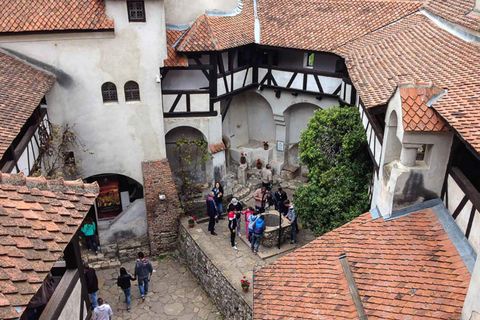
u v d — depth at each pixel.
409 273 9.16
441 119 9.97
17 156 14.09
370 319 8.52
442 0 18.41
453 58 13.04
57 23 17.45
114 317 16.45
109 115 19.52
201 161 21.67
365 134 15.65
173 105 20.73
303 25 21.61
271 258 17.55
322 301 9.60
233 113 25.00
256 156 25.09
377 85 13.36
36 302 8.50
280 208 18.08
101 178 21.55
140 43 18.70
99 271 18.97
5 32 17.03
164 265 19.47
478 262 7.27
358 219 11.80
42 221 8.41
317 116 17.34
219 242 18.77
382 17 20.31
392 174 10.76
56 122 18.94
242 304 14.83
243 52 22.83
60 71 18.27
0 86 15.39
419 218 10.52
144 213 20.30
